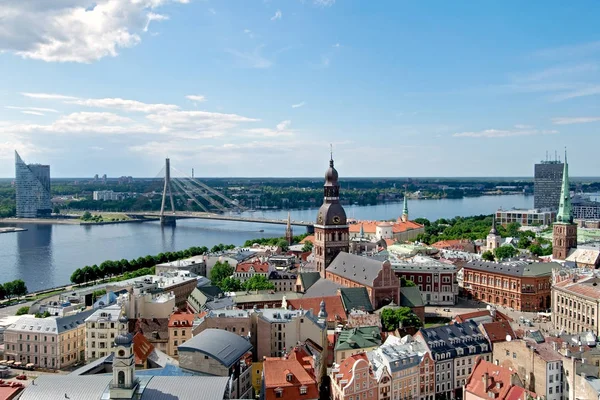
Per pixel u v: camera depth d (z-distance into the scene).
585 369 185.88
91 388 156.38
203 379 160.62
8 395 169.75
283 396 175.12
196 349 182.00
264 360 188.88
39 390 156.12
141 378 161.00
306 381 178.38
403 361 194.88
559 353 191.88
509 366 199.50
